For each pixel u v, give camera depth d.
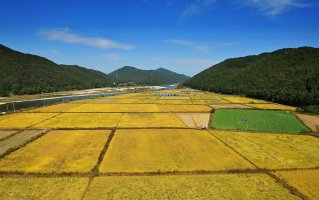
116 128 64.56
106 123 71.06
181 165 40.09
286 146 52.00
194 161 41.94
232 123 75.44
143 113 89.50
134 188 32.19
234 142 53.88
